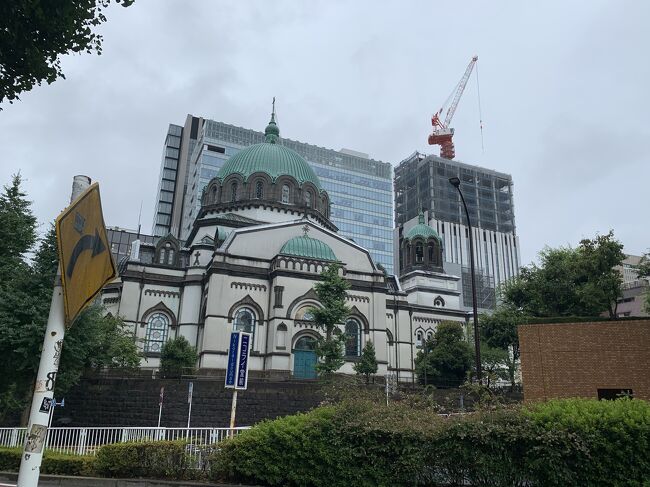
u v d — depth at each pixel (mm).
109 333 38000
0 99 12781
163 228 152500
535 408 11484
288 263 48844
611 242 35625
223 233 54469
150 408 33156
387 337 56344
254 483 13102
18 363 27922
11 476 16969
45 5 12047
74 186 5605
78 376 30734
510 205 179500
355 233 138750
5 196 34719
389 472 11672
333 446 12234
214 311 46125
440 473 11508
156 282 50719
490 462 10805
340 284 42062
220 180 62438
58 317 5242
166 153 158375
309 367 46656
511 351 54375
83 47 13055
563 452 10203
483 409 12164
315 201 63375
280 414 33531
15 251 33812
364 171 146250
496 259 167875
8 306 28188
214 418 32938
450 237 161375
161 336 49812
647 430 9867
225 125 133000
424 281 67812
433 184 169250
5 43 12164
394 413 12750
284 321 46375
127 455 15195
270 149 64562
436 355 50594
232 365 18719
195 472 14289
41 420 5039
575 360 21609
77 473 15938
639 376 20438
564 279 40250
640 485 9641
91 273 5484
